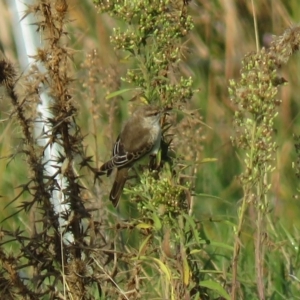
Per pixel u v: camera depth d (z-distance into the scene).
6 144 10.84
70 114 6.97
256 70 6.60
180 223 6.87
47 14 6.78
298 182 11.02
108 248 7.43
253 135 6.65
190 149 9.09
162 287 7.75
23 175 11.07
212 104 12.55
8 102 7.36
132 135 8.27
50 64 6.85
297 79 12.62
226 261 9.41
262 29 12.98
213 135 12.21
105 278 7.25
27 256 7.04
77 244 7.16
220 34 13.27
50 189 7.04
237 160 11.92
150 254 7.36
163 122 7.40
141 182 7.18
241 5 13.04
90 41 12.45
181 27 6.89
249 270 9.05
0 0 11.65
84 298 7.27
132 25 6.90
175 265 6.96
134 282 7.43
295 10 13.00
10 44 11.38
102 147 11.33
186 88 7.03
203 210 11.14
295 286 8.87
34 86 6.84
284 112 12.32
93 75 10.35
